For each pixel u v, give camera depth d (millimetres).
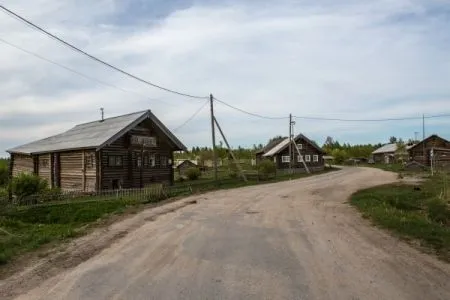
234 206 16969
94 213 17078
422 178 34656
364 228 11344
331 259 7945
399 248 8828
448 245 8984
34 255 8781
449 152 62438
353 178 36469
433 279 6613
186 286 6402
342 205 16922
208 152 71625
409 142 73375
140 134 29453
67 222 16141
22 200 18938
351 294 5941
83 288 6402
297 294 5977
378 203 16656
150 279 6801
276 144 67000
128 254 8633
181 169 53875
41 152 30469
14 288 6523
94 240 10258
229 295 5965
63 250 9195
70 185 28781
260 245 9250
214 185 29500
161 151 31188
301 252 8547
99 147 25234
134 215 14578
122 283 6617
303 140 57625
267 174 39531
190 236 10438
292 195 21641
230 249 8891
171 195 22219
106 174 26703
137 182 28906
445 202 17500
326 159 90188
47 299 5953
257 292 6078
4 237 11102
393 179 34062
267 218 13422
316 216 13766
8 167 36531
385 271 7082
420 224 11391
